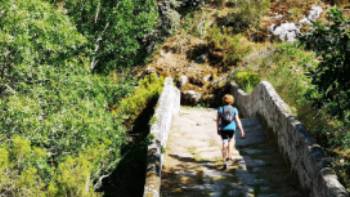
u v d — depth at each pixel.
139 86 16.33
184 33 22.50
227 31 22.25
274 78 15.03
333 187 5.82
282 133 9.56
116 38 17.94
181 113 16.05
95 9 17.25
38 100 9.54
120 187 10.48
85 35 16.58
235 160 9.54
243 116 16.48
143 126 14.24
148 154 8.34
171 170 8.89
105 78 14.19
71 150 8.88
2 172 5.36
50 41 10.99
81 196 5.51
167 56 21.33
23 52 9.84
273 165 9.08
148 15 17.88
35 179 5.95
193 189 7.84
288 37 21.33
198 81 19.94
